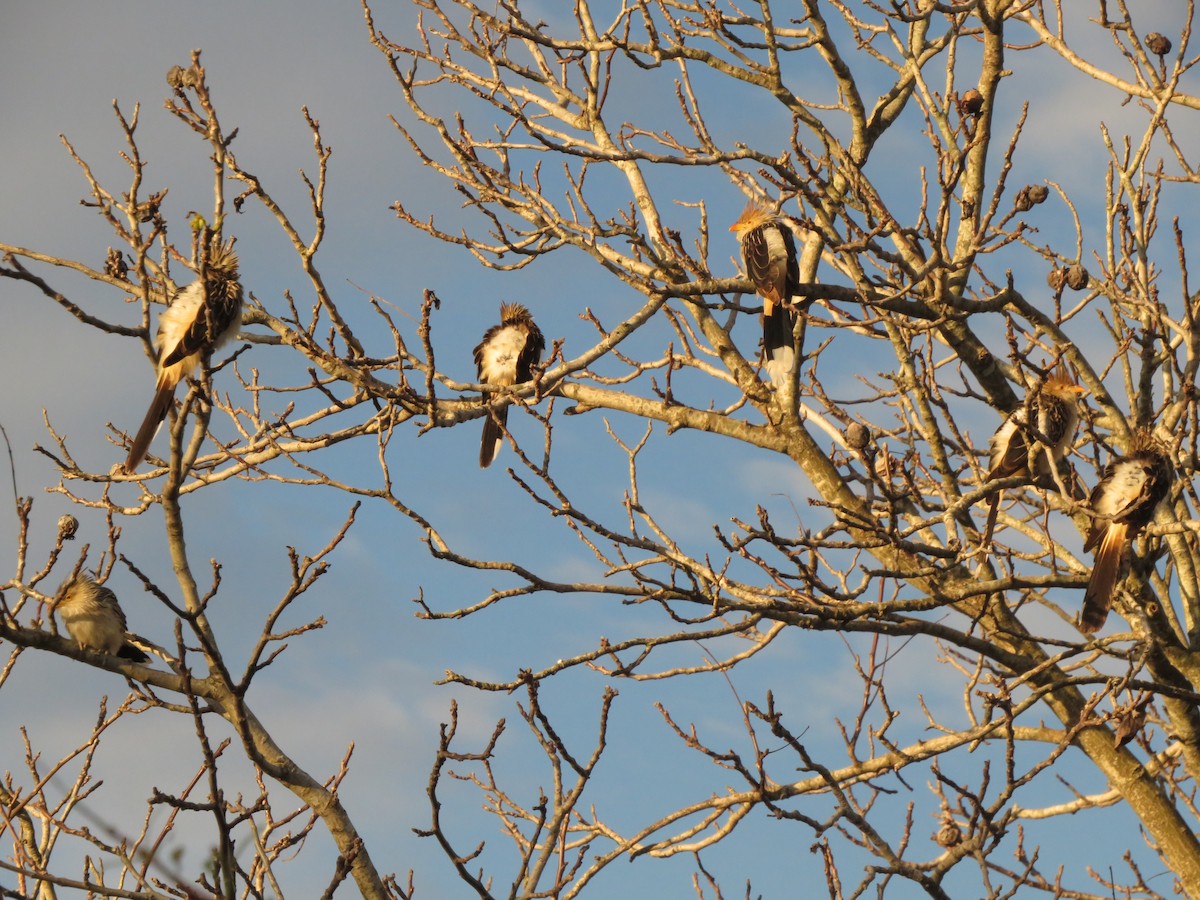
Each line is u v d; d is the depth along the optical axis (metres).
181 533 8.60
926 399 12.26
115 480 12.10
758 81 12.41
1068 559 12.23
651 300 12.09
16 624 9.67
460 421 11.75
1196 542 12.54
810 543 10.29
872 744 11.80
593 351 11.95
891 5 11.75
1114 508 10.48
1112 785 12.68
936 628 11.30
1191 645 12.02
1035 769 9.24
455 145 12.43
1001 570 12.48
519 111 11.41
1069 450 11.42
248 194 11.04
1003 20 12.36
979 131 12.53
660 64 12.27
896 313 12.10
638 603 10.80
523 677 8.41
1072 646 11.25
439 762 8.03
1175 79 12.48
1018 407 11.30
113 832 8.67
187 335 9.38
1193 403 10.98
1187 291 11.63
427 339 10.95
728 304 12.34
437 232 12.22
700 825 12.01
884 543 10.27
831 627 10.94
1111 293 12.64
